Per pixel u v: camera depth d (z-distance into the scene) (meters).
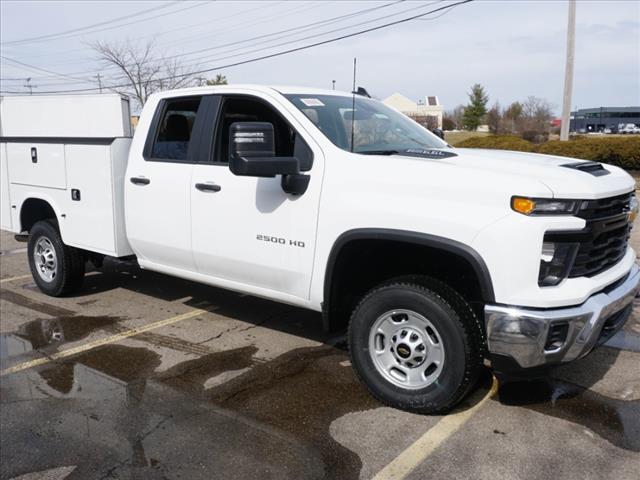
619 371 4.34
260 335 5.19
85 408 3.85
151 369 4.47
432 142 4.80
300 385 4.16
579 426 3.56
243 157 3.66
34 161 6.13
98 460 3.24
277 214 4.17
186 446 3.38
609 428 3.53
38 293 6.60
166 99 5.07
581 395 3.97
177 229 4.87
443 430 3.52
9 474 3.13
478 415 3.70
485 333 3.38
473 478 3.05
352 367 4.07
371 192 3.71
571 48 20.45
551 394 3.98
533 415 3.69
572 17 20.20
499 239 3.25
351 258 4.03
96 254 6.39
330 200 3.88
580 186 3.31
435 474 3.09
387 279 4.02
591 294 3.41
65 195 5.84
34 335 5.24
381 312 3.76
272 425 3.61
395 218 3.58
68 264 6.12
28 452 3.33
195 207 4.69
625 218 3.76
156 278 7.17
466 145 19.59
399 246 3.80
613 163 17.42
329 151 3.98
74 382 4.25
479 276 3.32
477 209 3.34
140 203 5.13
